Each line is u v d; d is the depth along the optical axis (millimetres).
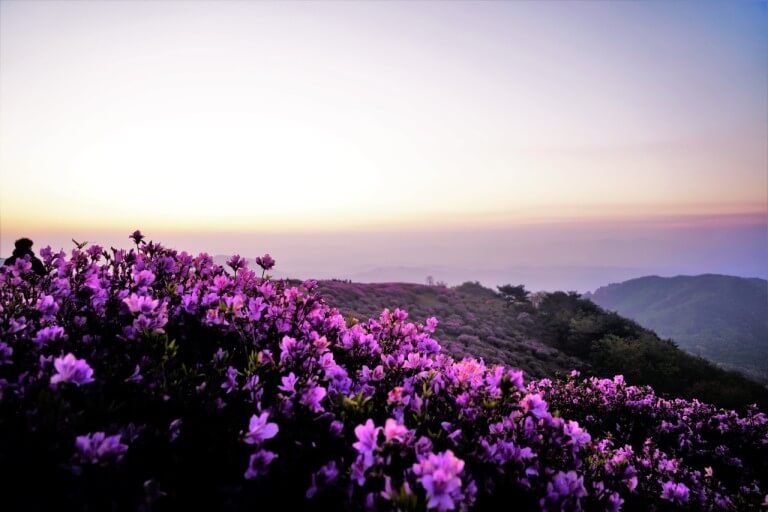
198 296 3521
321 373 2822
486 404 2570
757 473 7453
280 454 2117
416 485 1906
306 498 1974
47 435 1690
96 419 1966
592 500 2672
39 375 2115
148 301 2695
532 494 2324
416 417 2498
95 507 1655
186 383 2336
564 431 2652
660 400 9477
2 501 1618
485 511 2258
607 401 9156
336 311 4152
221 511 1847
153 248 3936
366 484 2051
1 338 2447
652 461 6035
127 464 1839
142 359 2449
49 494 1681
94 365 2404
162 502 1754
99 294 3174
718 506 5156
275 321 3490
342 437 2260
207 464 1979
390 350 3875
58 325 2939
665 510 4273
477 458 2252
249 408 2371
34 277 3104
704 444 8305
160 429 2059
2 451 1659
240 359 3037
